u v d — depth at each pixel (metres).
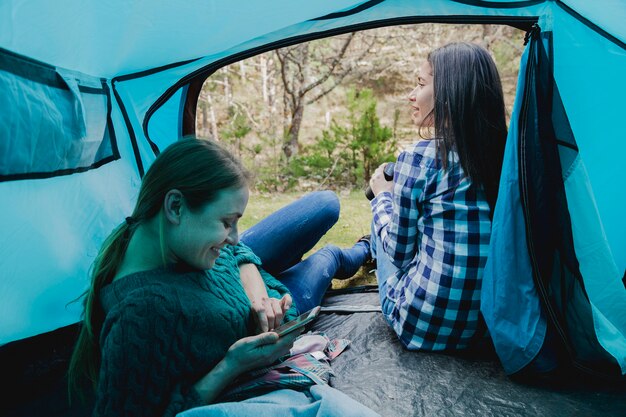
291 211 1.96
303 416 1.04
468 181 1.57
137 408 0.94
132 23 1.65
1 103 1.25
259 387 1.14
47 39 1.40
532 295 1.52
